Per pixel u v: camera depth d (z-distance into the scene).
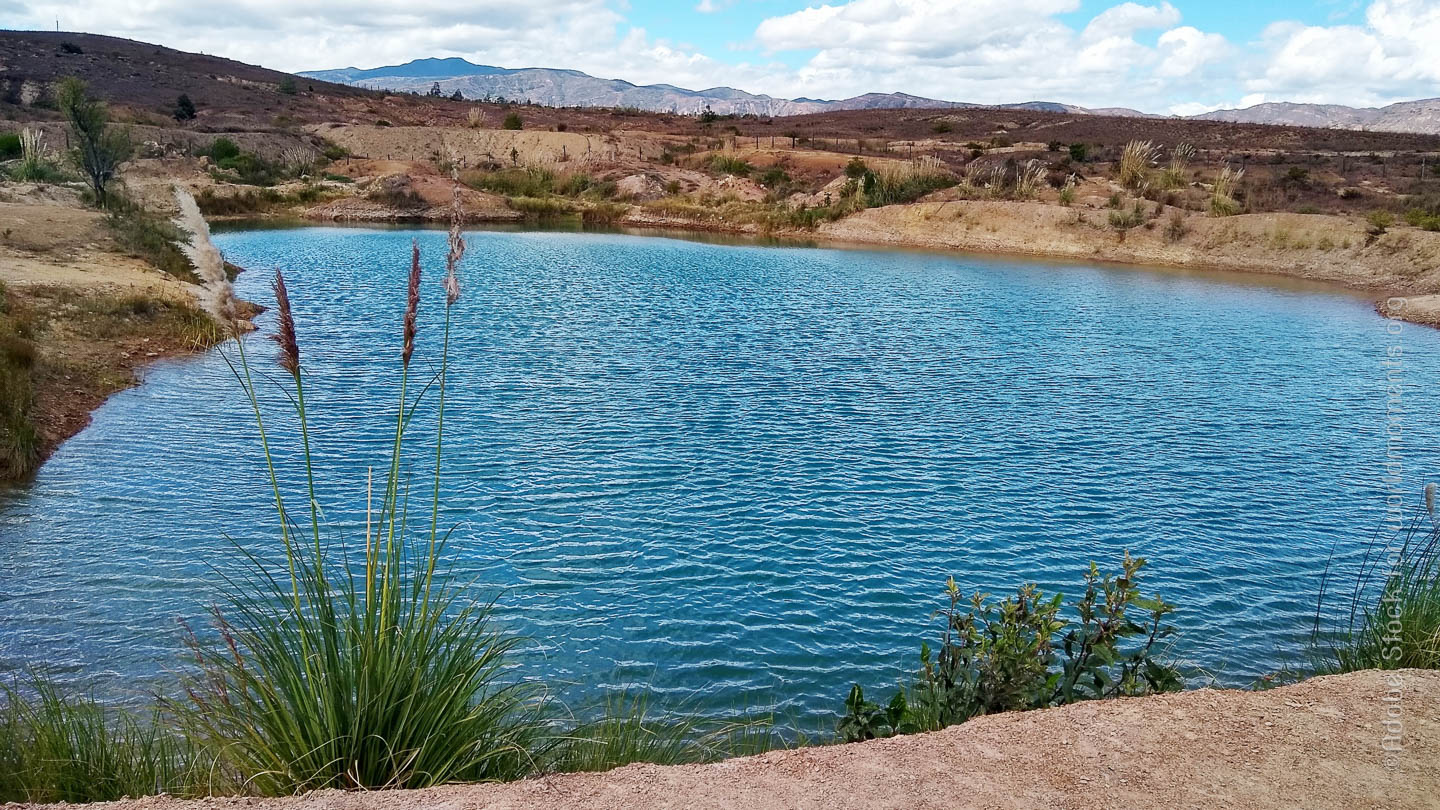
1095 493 15.18
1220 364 25.89
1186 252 50.47
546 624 10.09
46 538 11.66
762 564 11.97
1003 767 4.78
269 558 11.35
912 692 7.98
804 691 9.06
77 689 8.23
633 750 5.77
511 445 16.44
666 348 25.62
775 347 26.36
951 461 16.58
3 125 71.44
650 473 15.26
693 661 9.52
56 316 21.83
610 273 41.47
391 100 134.62
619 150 88.75
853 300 35.78
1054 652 9.59
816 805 4.34
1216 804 4.45
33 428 14.85
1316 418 20.31
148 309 24.47
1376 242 45.81
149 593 10.26
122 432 16.17
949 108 155.38
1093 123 121.06
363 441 16.30
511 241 53.38
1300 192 59.50
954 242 56.38
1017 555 12.62
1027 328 30.73
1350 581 12.12
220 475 14.27
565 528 12.83
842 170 79.75
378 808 4.23
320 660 4.64
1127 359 26.27
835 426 18.56
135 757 5.48
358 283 35.47
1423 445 18.38
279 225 57.66
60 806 4.30
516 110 132.50
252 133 85.62
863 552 12.48
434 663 5.14
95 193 43.06
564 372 22.28
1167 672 6.33
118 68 115.31
